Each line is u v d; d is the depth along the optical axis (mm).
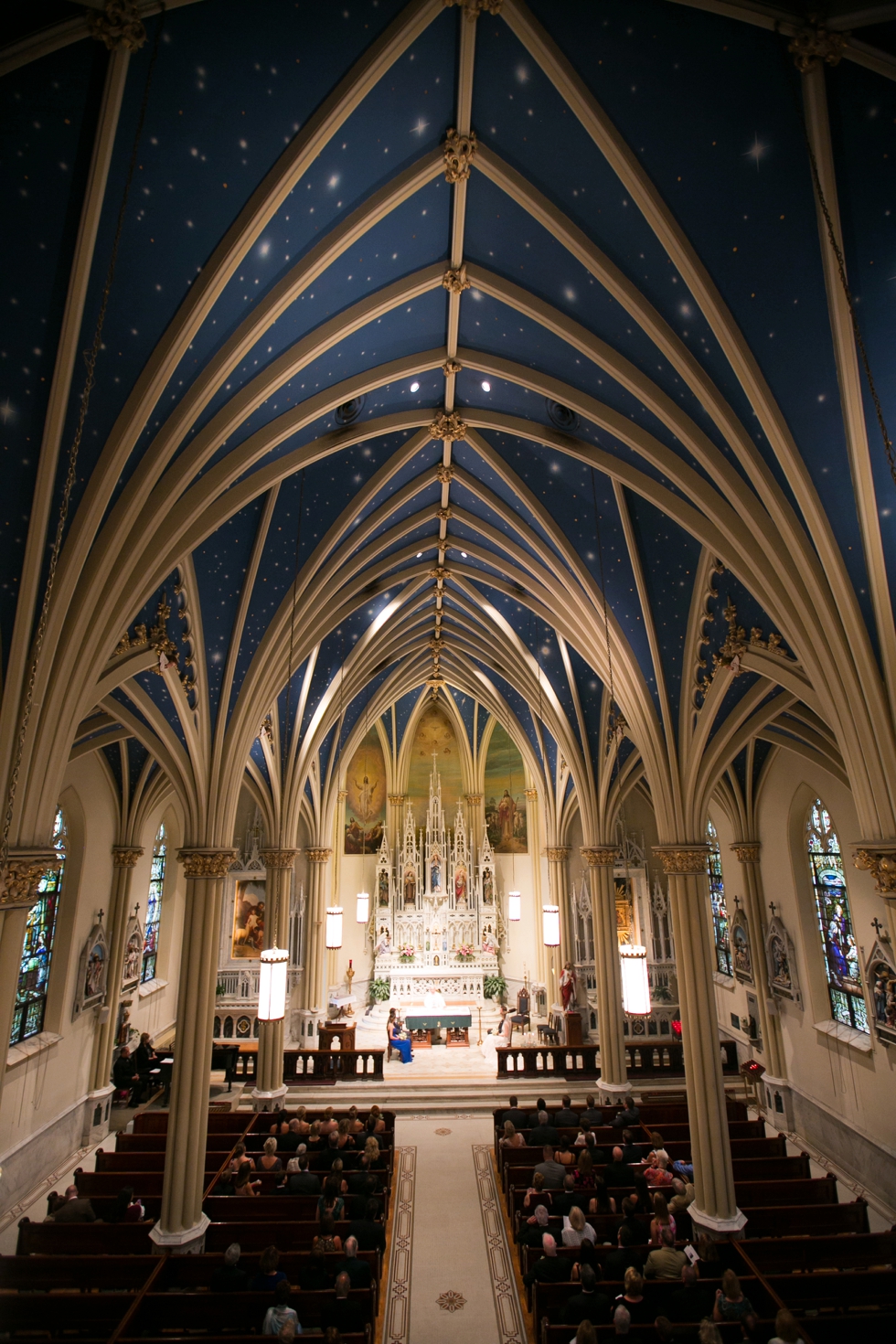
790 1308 9273
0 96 5496
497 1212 13906
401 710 32344
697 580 12352
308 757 20266
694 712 13695
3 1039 6594
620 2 6117
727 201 7172
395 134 7488
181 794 13078
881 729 8219
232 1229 11297
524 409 11852
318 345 9141
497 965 29484
